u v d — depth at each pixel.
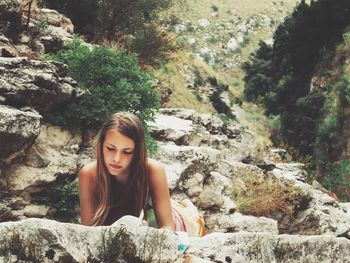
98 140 3.18
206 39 104.94
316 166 29.41
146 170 3.25
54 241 2.48
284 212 9.02
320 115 31.55
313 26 35.25
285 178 9.72
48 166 7.16
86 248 2.60
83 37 16.25
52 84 7.46
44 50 11.30
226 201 8.43
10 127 6.56
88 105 7.94
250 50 106.56
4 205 6.70
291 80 37.84
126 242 2.72
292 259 3.37
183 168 8.27
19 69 7.34
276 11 121.38
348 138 29.48
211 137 11.06
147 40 17.64
